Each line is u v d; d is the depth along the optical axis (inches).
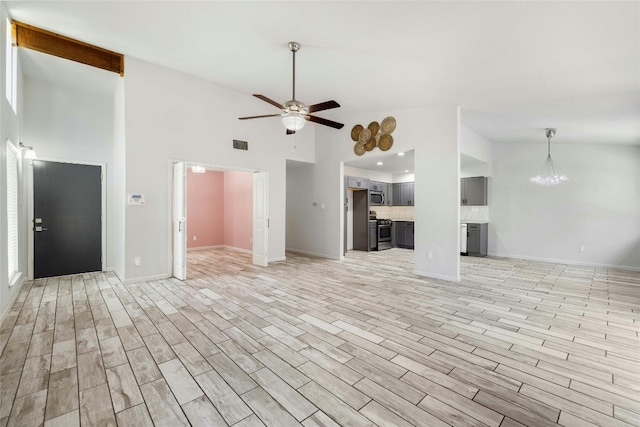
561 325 119.0
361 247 326.6
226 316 126.6
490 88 148.3
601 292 164.4
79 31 143.4
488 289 169.2
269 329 113.8
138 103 176.4
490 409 69.9
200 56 161.5
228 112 217.6
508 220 277.1
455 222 186.1
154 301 145.5
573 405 71.5
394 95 180.4
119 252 190.9
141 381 80.4
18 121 157.2
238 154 223.9
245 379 81.7
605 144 236.4
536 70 122.8
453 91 159.8
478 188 285.4
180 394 75.0
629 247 227.8
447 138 188.7
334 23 111.1
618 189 232.2
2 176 119.1
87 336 107.0
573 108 159.9
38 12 127.6
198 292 160.7
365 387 78.3
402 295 157.2
